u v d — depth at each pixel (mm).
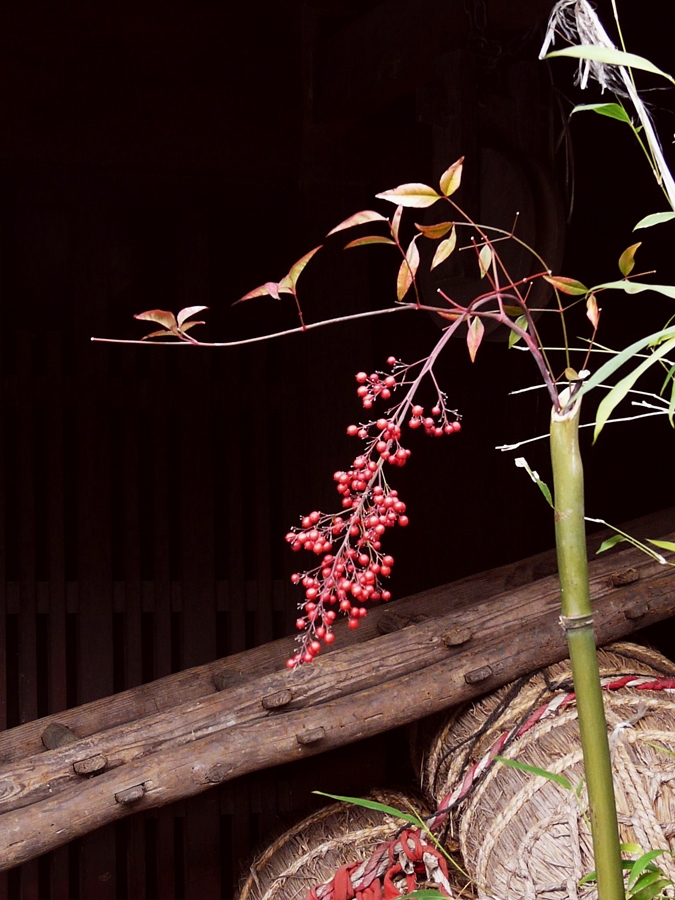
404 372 897
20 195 2910
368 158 3074
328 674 1897
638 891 967
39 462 3057
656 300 3938
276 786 2961
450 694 1863
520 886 1626
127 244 3141
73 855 3016
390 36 2605
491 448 3707
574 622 809
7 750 2186
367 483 953
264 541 3070
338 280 3047
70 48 2912
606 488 3939
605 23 3369
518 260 2350
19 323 3033
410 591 3580
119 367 3057
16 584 2930
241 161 3023
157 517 3027
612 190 3877
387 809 1094
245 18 3035
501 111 2451
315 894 1728
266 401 3111
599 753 805
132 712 2324
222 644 3115
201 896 2883
